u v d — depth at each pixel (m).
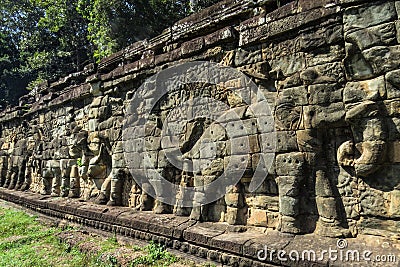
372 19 4.47
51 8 24.09
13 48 30.78
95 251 6.61
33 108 13.34
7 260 6.66
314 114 5.02
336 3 4.85
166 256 5.98
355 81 4.68
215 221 6.28
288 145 5.27
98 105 9.44
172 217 6.88
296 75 5.28
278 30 5.48
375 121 4.44
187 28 7.27
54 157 11.62
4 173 15.98
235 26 6.33
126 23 19.19
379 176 4.52
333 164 5.02
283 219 5.20
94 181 9.56
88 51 26.97
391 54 4.33
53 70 27.77
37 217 10.51
